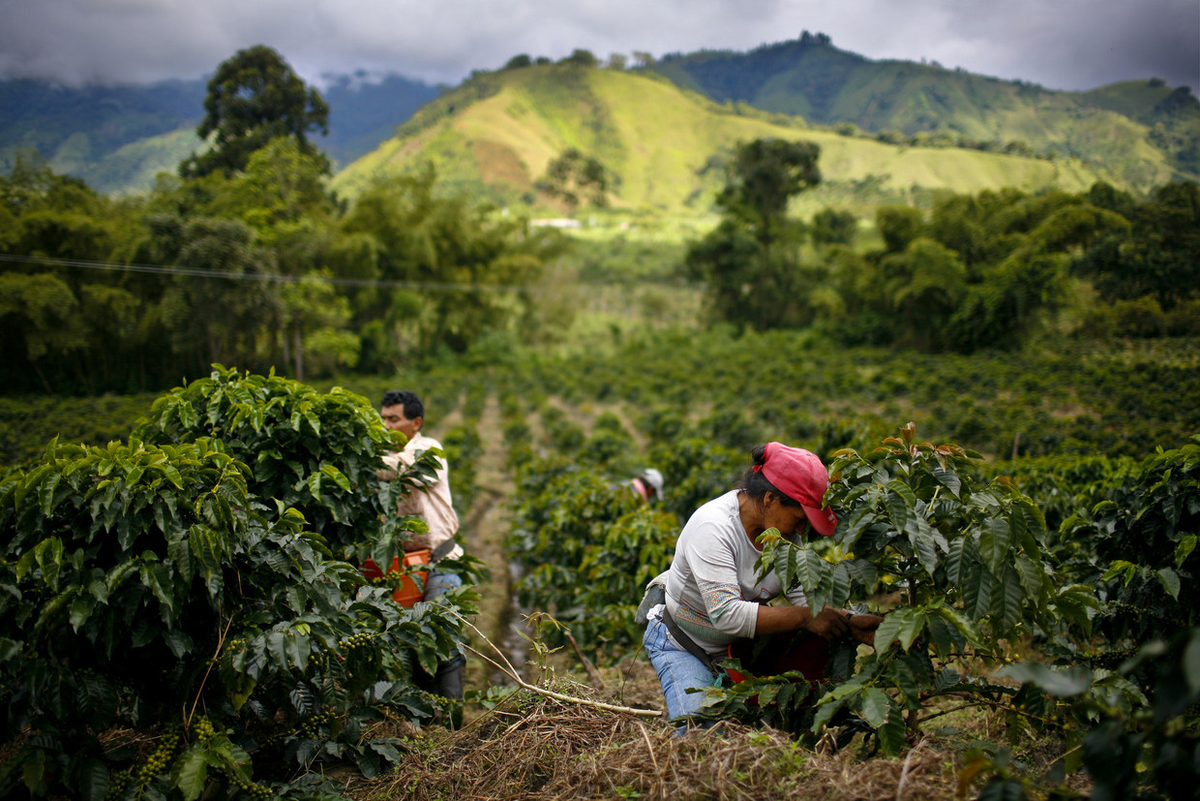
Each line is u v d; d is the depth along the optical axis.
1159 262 36.62
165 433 3.17
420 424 3.99
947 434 15.06
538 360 42.81
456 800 2.40
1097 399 19.44
